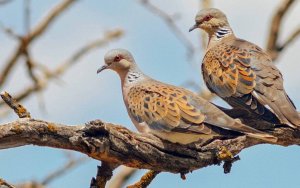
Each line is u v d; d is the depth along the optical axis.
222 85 13.91
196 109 11.71
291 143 12.73
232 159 11.43
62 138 9.80
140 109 12.23
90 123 9.84
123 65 13.41
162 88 12.35
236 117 13.12
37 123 9.69
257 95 13.28
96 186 10.59
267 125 12.62
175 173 11.44
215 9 15.73
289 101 13.26
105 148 10.06
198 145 11.62
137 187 11.88
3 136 9.59
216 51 14.54
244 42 14.70
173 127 11.63
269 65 13.69
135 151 10.54
